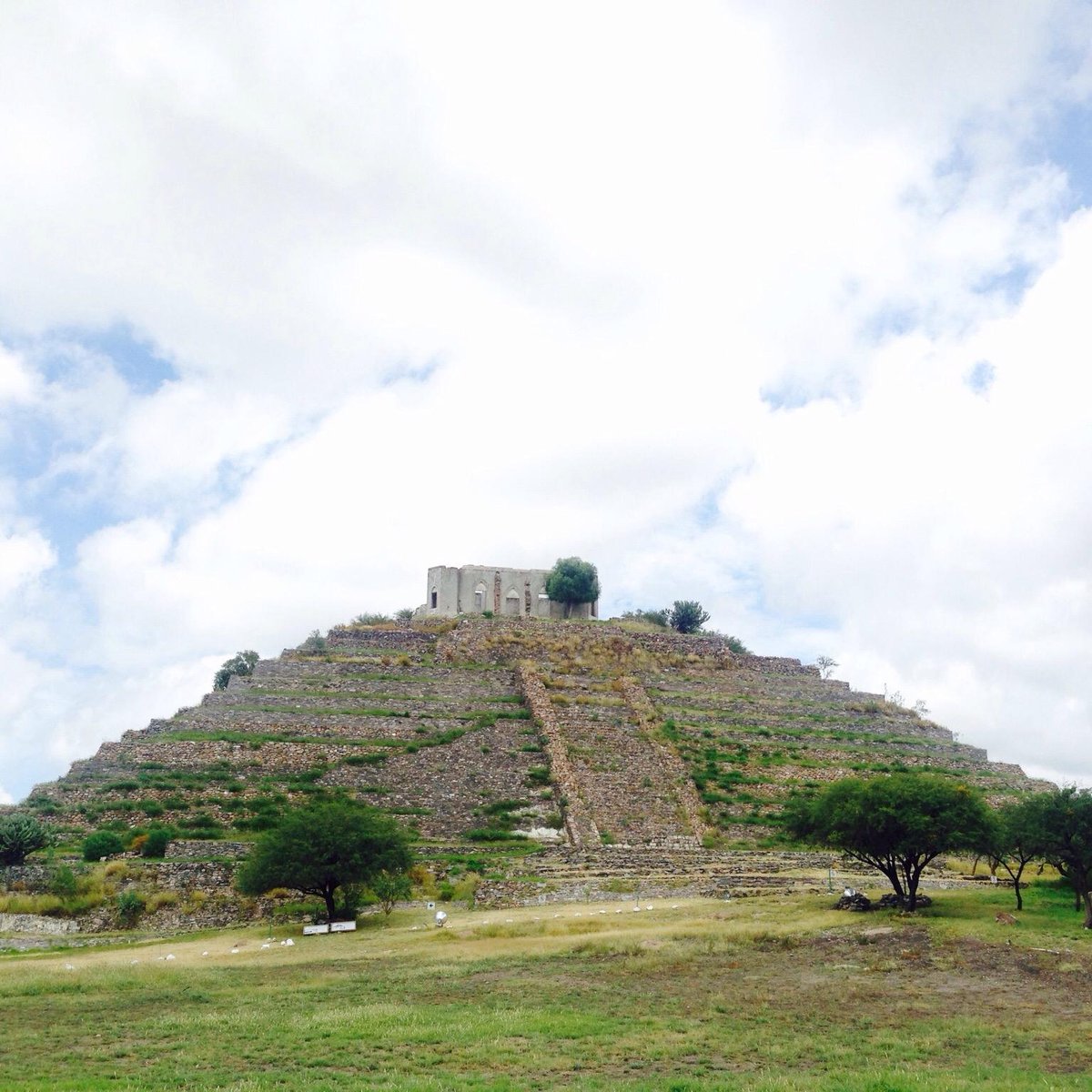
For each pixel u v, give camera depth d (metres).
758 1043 28.31
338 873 53.41
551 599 134.25
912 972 37.88
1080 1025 29.89
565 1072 25.50
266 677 101.12
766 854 72.62
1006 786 92.25
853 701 113.19
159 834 64.94
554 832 75.12
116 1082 24.77
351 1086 24.22
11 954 50.19
